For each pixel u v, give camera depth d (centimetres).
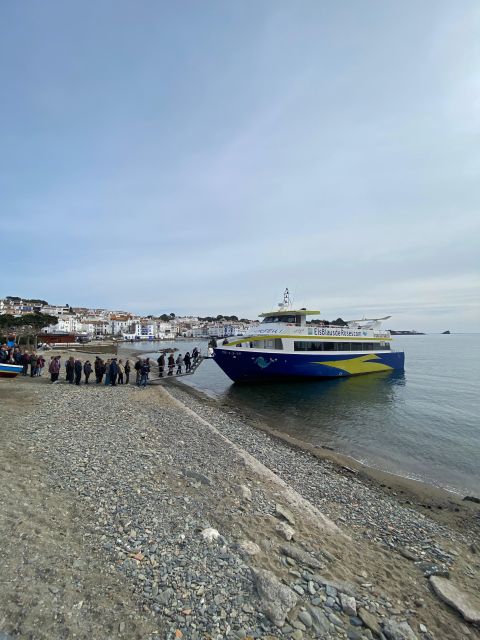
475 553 648
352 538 639
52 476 707
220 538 550
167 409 1627
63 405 1445
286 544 557
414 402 2159
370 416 1819
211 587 437
